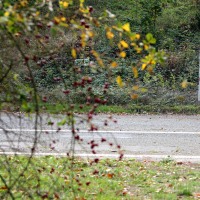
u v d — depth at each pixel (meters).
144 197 14.05
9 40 7.48
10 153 17.41
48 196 9.84
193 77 38.50
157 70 38.75
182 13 45.75
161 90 35.97
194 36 43.72
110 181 15.30
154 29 42.72
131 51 38.72
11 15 6.40
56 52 8.13
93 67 7.39
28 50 7.71
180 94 35.91
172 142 22.95
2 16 6.51
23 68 7.96
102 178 15.64
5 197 10.95
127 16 43.44
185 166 18.09
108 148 21.16
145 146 21.94
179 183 15.51
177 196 14.25
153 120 29.89
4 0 7.02
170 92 36.06
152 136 24.41
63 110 7.87
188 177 16.39
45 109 7.79
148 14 42.88
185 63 39.31
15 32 6.93
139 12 43.16
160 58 7.19
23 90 7.95
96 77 35.38
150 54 7.18
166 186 15.20
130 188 14.96
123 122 28.69
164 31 43.69
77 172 15.89
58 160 17.09
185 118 31.00
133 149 21.23
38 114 7.45
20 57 7.64
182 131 26.03
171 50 41.25
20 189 10.19
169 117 31.42
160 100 34.38
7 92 7.89
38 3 7.22
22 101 7.57
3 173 13.55
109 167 17.52
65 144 21.20
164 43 41.44
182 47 41.75
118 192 14.28
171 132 25.64
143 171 17.03
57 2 7.80
